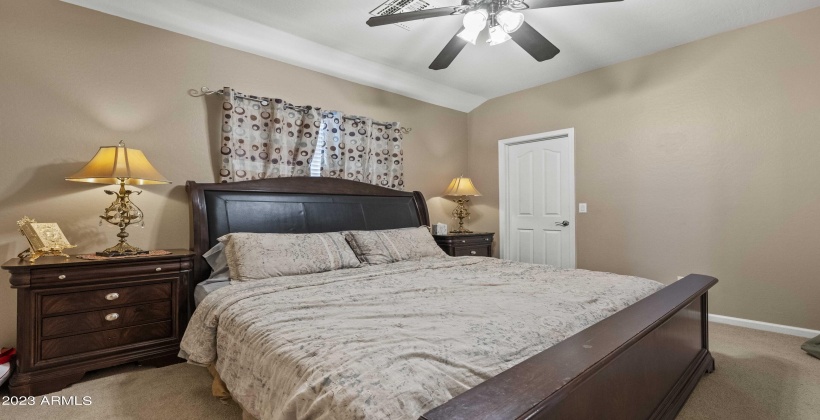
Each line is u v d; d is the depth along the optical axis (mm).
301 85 3463
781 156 2861
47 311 1966
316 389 979
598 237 3861
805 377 2096
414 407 841
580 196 3994
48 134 2336
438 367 993
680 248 3344
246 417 1363
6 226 2205
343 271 2541
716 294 3162
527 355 1128
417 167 4430
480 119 4922
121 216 2404
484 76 4086
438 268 2688
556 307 1552
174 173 2791
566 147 4133
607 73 3793
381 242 3043
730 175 3086
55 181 2359
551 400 787
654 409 1439
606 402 1093
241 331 1544
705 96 3205
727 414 1723
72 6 2430
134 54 2643
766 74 2920
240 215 2826
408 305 1650
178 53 2824
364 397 872
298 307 1639
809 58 2746
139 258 2238
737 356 2408
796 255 2805
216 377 1863
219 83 3008
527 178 4480
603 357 998
